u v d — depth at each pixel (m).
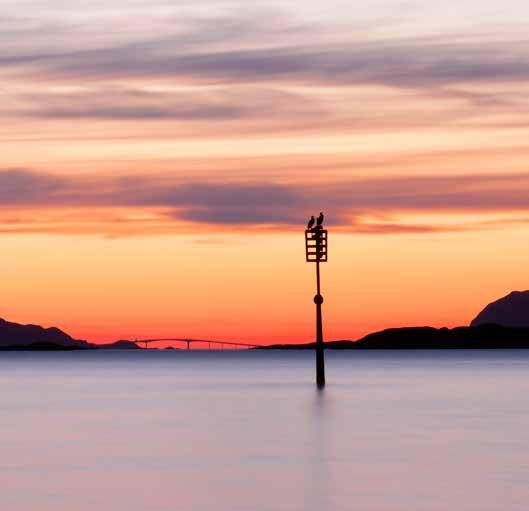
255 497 35.88
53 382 150.88
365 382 134.38
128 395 106.31
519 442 53.53
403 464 44.31
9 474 42.09
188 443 53.75
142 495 36.47
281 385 125.00
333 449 50.22
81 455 48.81
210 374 186.50
